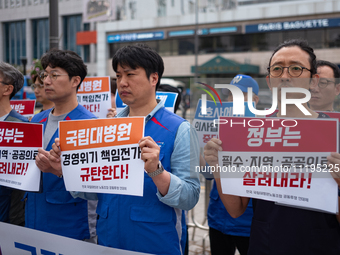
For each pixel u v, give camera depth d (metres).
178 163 1.59
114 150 1.54
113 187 1.53
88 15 14.45
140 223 1.55
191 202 1.56
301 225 1.42
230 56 25.89
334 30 22.23
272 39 24.55
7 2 25.42
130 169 1.51
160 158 1.60
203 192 5.70
